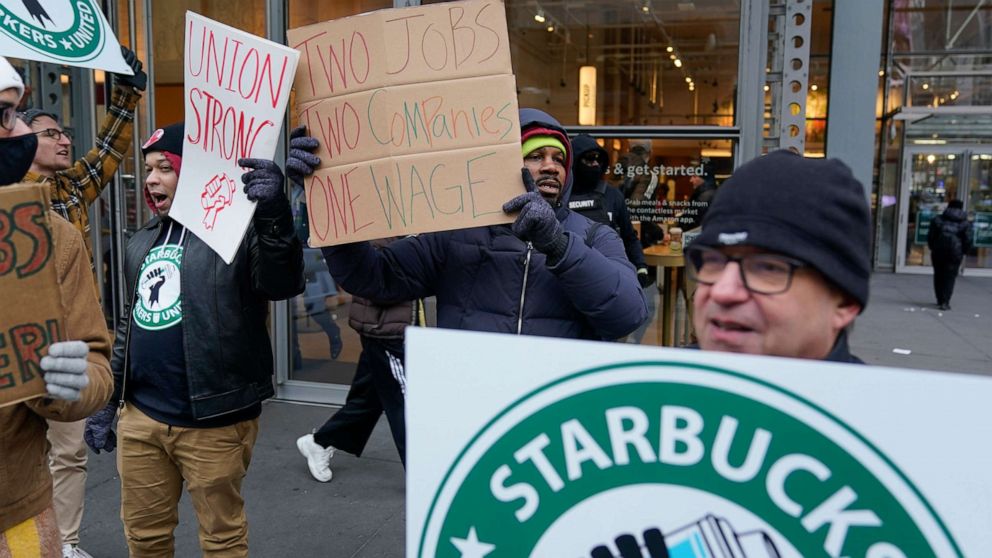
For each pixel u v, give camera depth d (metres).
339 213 2.21
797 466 0.91
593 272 2.05
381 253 2.43
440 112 2.11
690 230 4.94
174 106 5.83
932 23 14.77
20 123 1.82
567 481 1.01
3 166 1.79
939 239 10.61
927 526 0.86
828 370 0.89
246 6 5.48
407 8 2.12
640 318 2.16
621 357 0.98
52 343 1.51
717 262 1.13
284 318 5.50
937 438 0.85
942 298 10.73
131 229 6.00
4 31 2.66
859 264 1.06
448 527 1.06
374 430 4.95
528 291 2.22
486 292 2.27
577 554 1.01
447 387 1.05
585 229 2.39
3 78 1.71
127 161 5.93
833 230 1.05
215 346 2.48
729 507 0.94
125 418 2.58
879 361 7.40
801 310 1.07
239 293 2.53
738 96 4.70
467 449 1.05
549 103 5.13
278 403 5.43
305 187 2.25
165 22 5.71
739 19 4.67
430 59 2.12
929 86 15.05
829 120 4.83
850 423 0.89
